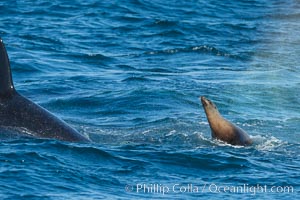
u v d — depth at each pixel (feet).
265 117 264.31
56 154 198.80
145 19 458.91
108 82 309.22
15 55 344.69
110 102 274.16
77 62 348.59
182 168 196.75
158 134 233.55
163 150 209.56
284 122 257.55
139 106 270.26
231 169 197.26
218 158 203.92
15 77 311.88
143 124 247.91
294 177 191.62
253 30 457.27
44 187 175.42
